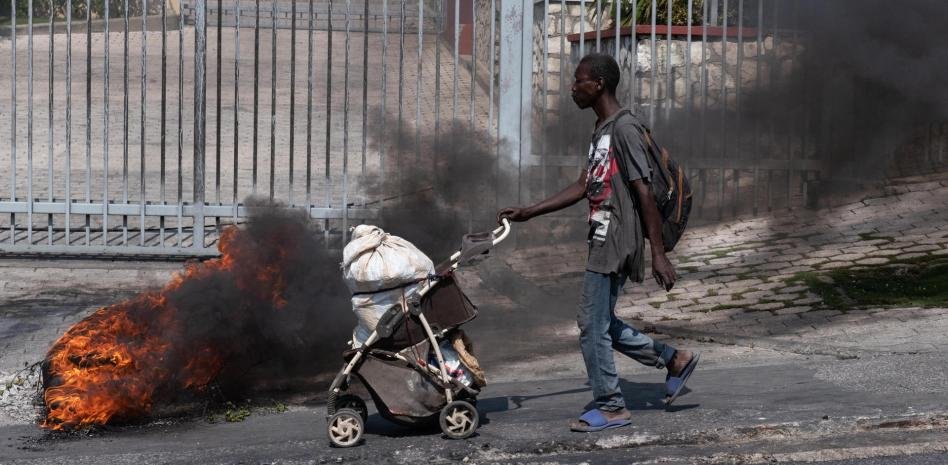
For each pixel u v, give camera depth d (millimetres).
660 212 4504
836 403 4914
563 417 4992
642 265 4598
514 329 7668
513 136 9961
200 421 5520
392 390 4637
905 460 4289
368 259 4629
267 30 25141
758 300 7793
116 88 19188
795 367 5965
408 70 20719
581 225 10133
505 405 5422
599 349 4609
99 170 13359
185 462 4426
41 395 5812
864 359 6035
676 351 4887
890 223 9398
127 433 5254
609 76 4578
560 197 4836
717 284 8305
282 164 13992
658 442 4531
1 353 6855
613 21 12266
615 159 4492
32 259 9531
